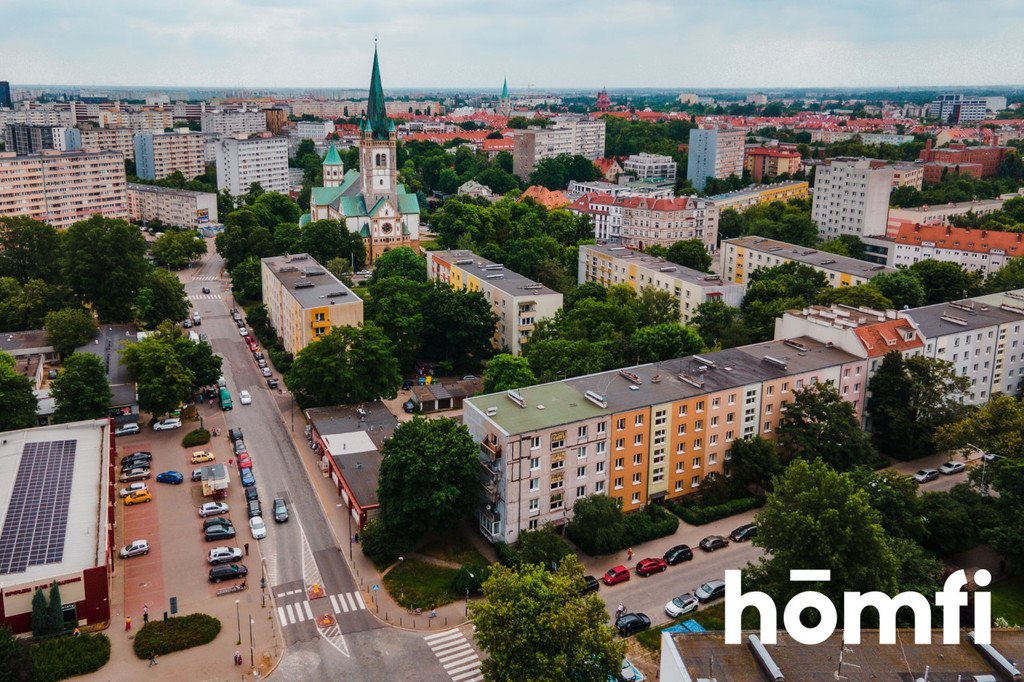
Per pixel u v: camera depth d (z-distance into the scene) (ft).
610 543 387.96
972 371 565.94
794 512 321.32
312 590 372.99
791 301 630.33
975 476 418.72
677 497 446.60
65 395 505.66
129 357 545.44
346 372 536.83
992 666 234.99
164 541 411.34
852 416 457.68
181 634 337.31
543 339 591.78
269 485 469.16
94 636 334.44
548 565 370.94
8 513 386.73
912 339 521.24
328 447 476.95
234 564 389.60
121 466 485.97
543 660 263.70
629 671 313.12
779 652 237.66
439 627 350.43
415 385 615.57
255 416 567.59
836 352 507.30
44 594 335.67
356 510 418.31
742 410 455.63
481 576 369.50
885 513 383.24
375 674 320.91
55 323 620.49
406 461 389.60
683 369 472.44
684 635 244.83
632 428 419.74
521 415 406.00
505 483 388.37
